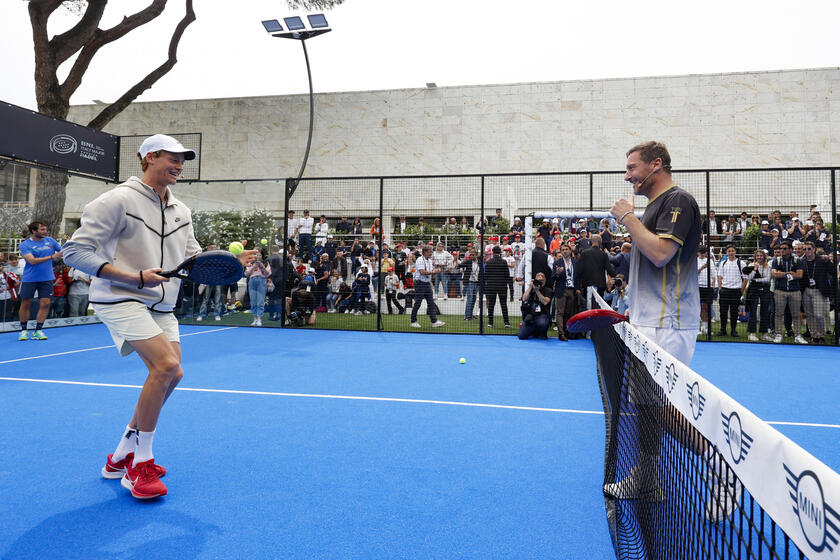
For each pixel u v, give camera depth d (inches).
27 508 105.6
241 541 93.2
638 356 95.6
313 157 732.0
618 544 88.4
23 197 402.6
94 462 130.9
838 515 26.8
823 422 171.0
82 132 438.3
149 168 118.5
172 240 123.7
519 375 245.0
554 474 124.9
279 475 123.0
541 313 388.5
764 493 38.4
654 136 657.6
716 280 421.1
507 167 690.2
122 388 208.8
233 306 493.7
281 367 261.0
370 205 684.7
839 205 566.9
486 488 116.6
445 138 703.7
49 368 251.1
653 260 103.0
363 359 288.0
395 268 531.5
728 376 253.4
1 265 383.2
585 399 198.1
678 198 103.9
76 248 106.7
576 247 403.5
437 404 189.0
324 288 497.7
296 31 514.0
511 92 692.1
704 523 57.1
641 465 91.3
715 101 647.1
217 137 754.8
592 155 672.4
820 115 625.6
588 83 676.1
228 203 497.7
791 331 410.9
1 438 148.4
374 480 120.5
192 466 128.3
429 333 418.3
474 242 535.5
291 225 553.0
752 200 597.0
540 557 88.6
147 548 90.7
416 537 95.0
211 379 230.2
